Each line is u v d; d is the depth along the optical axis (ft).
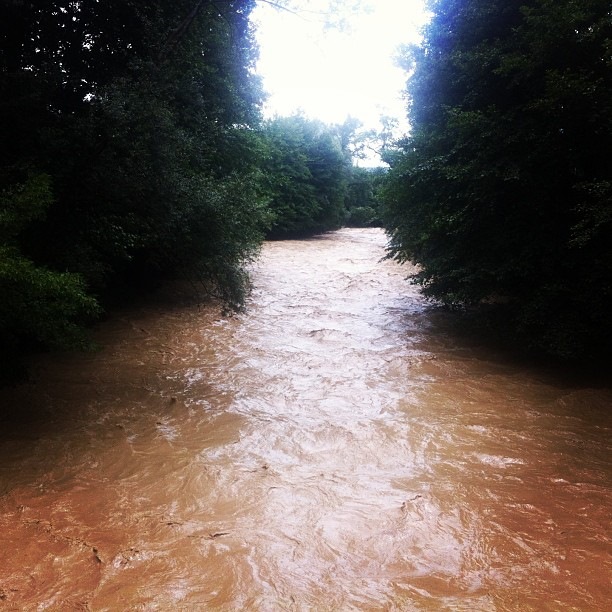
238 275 29.78
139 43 25.77
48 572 9.42
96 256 22.11
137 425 17.06
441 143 27.84
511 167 21.53
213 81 33.81
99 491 12.75
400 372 23.11
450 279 27.35
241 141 39.01
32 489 12.82
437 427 17.01
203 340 28.30
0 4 20.70
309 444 15.76
